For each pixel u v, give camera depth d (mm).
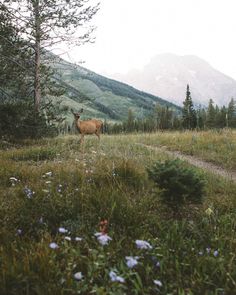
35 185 6699
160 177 5672
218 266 3793
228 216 5480
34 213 5152
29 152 12477
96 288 3031
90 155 11836
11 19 21734
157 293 3324
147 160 10703
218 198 6703
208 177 8750
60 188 6512
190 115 67250
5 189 7000
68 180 7184
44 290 3088
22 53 22453
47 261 3441
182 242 4363
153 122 95938
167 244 4281
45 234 4273
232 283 3502
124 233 4523
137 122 102688
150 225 4977
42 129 19625
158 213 5574
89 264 3469
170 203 5574
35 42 22453
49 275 3309
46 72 23219
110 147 15109
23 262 3459
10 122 17766
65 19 22016
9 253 3779
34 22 21766
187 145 17234
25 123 18609
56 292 3090
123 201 5582
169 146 17547
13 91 22875
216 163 13039
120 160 9258
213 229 4965
